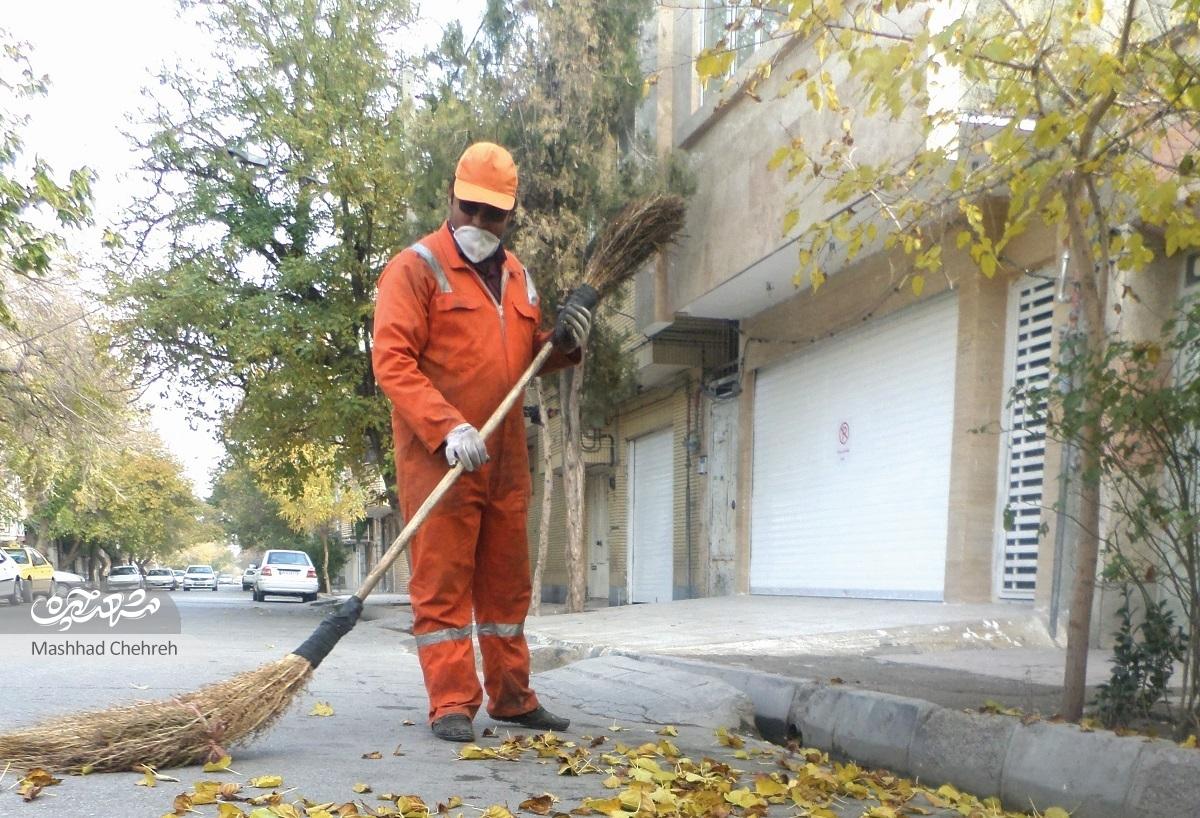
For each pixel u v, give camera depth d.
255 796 3.21
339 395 18.05
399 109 13.90
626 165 12.69
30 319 17.88
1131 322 7.31
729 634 8.64
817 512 13.08
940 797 3.98
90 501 21.80
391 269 4.29
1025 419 9.51
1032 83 4.46
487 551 4.50
